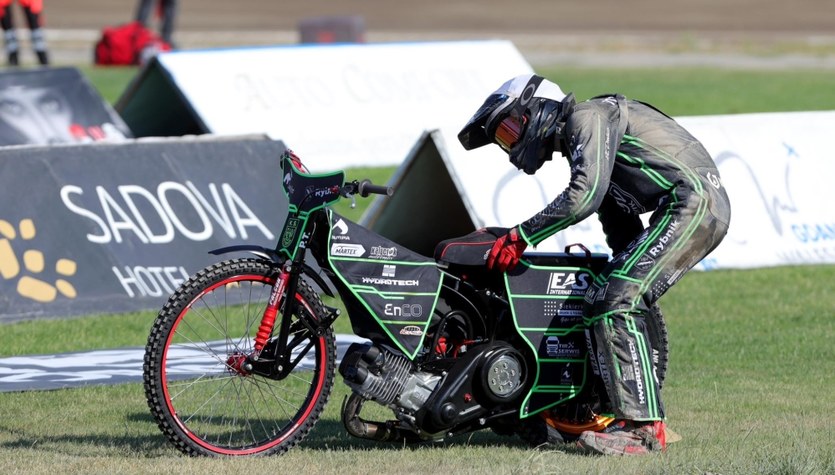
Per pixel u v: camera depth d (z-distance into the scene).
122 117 56.59
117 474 17.14
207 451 18.39
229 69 54.19
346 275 18.50
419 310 18.67
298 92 55.22
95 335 29.41
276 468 17.67
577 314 19.41
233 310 31.33
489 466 17.86
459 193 33.94
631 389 18.67
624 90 85.94
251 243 34.62
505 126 19.42
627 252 18.86
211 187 34.91
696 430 20.67
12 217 31.53
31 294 30.92
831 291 35.19
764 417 21.64
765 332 30.14
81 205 32.69
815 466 17.33
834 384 24.66
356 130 55.72
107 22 146.38
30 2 85.50
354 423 18.95
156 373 18.00
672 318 31.86
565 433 19.62
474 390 18.81
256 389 23.36
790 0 179.25
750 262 37.94
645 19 157.75
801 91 86.31
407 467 17.88
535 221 18.53
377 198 35.41
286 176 18.91
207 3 169.88
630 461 18.20
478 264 18.89
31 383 24.16
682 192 18.69
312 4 170.00
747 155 38.47
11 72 51.28
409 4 170.50
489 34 136.38
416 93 58.06
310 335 19.05
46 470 17.52
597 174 18.36
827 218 39.09
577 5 172.62
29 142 49.22
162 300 32.50
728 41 133.38
